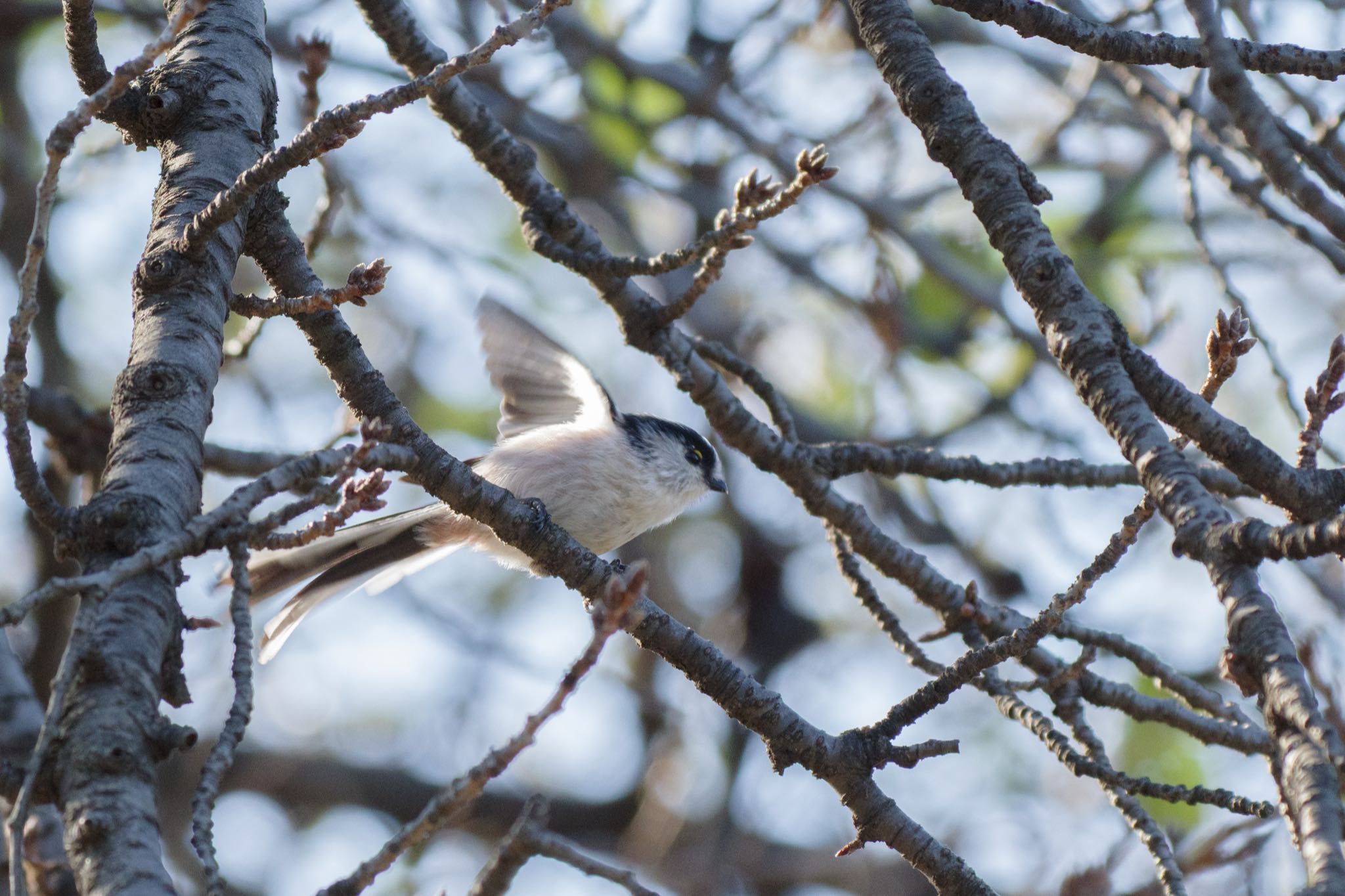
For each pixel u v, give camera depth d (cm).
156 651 467
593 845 1686
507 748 462
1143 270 1299
